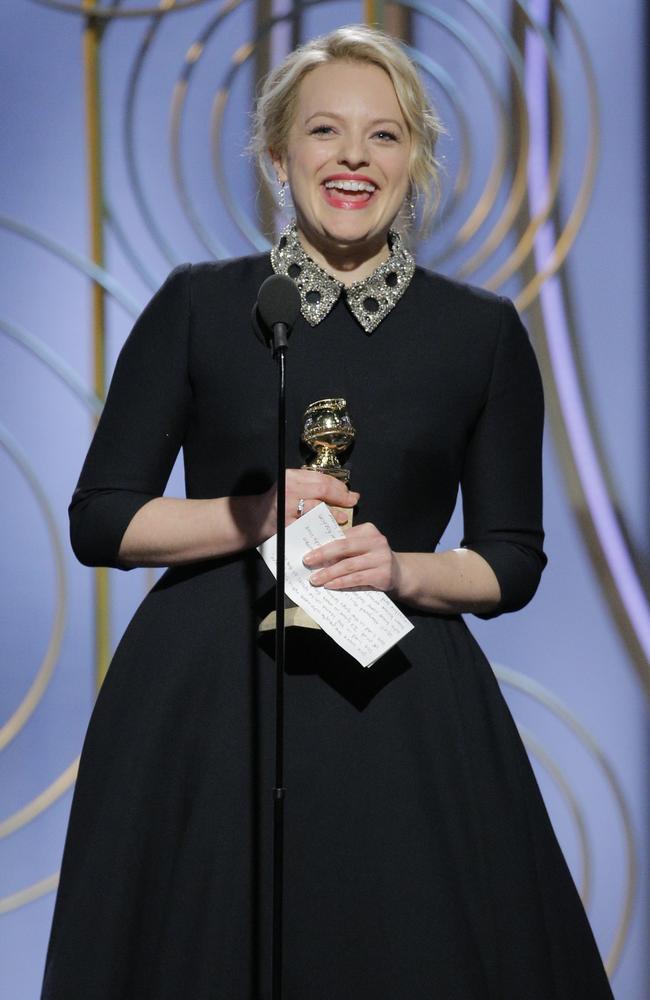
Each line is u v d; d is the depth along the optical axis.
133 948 6.86
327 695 7.02
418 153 7.61
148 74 12.37
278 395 6.85
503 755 7.35
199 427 7.53
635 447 12.14
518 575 7.57
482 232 12.26
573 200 12.27
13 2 12.37
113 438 7.53
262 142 7.86
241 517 7.10
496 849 7.11
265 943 6.76
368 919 6.77
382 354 7.51
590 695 12.09
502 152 12.30
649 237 12.23
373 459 7.36
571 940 7.37
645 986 11.85
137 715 7.13
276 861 6.19
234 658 7.10
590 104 12.31
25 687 12.09
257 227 12.29
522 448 7.78
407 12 12.38
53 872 12.00
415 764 7.00
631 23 12.33
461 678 7.36
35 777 12.05
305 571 6.86
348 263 7.61
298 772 6.91
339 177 7.35
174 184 12.30
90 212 12.28
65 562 12.14
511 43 12.36
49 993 6.84
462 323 7.67
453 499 7.73
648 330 12.18
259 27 12.40
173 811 7.00
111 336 12.25
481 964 6.86
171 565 7.30
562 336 12.21
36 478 12.16
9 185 12.28
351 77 7.40
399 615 6.84
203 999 6.62
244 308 7.53
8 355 12.20
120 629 12.16
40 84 12.34
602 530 12.12
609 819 12.02
